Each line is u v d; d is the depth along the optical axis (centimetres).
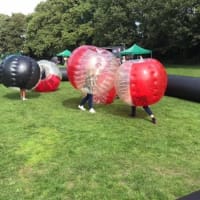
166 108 1178
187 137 816
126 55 3681
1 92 1576
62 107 1180
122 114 1061
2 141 789
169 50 4812
